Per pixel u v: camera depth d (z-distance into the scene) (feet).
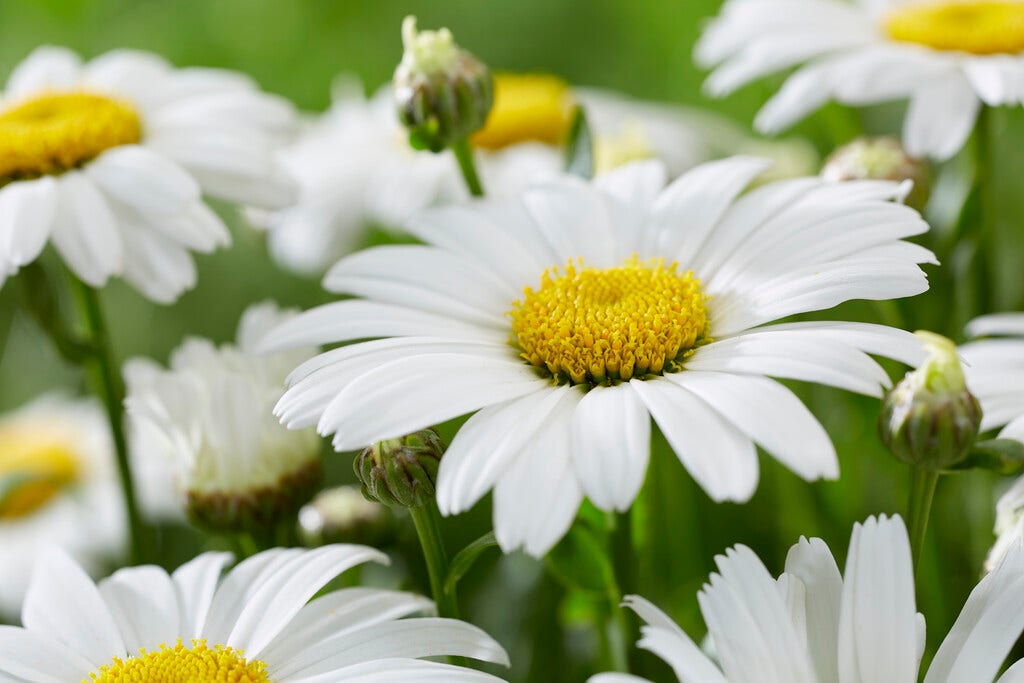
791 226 1.22
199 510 1.30
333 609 1.19
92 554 1.56
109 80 1.46
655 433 1.26
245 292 1.71
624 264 1.25
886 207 1.21
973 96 1.38
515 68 2.06
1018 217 1.61
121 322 1.70
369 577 1.34
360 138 1.64
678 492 1.39
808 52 1.45
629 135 1.44
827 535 1.40
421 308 1.23
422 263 1.25
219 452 1.29
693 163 1.59
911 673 1.13
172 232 1.34
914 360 1.14
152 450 1.49
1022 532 1.17
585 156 1.37
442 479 1.13
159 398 1.30
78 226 1.32
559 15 2.05
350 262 1.25
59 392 1.78
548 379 1.20
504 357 1.21
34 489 1.60
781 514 1.41
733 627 1.12
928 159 1.46
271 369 1.32
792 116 1.42
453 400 1.15
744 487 1.11
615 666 1.28
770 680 1.11
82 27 2.01
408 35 1.32
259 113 1.44
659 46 1.95
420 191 1.56
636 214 1.28
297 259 1.58
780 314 1.18
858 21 1.48
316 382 1.17
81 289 1.36
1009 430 1.22
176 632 1.20
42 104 1.39
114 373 1.38
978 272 1.36
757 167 1.27
